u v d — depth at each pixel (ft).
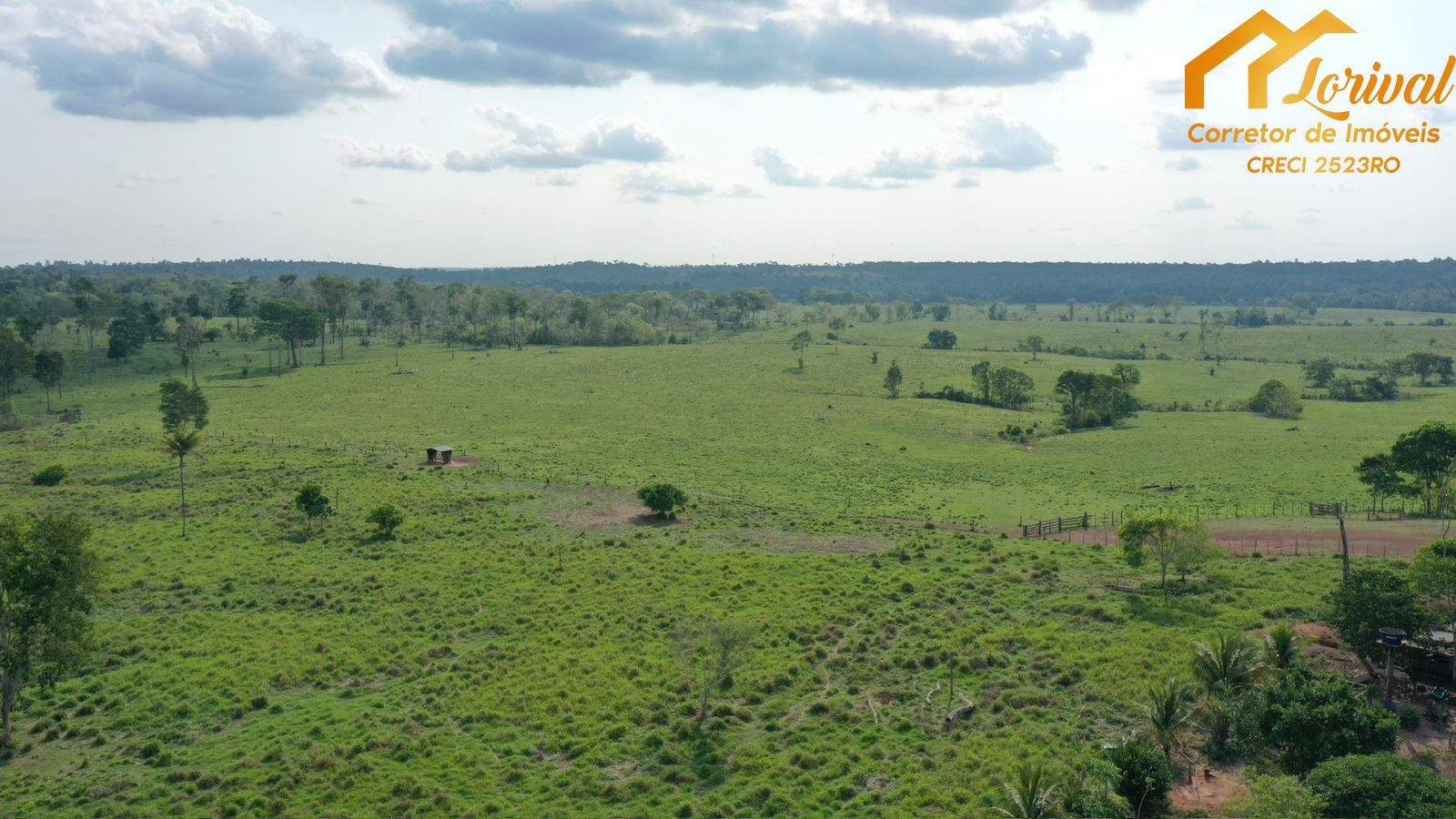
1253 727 115.14
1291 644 133.59
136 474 313.53
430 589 197.88
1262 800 95.45
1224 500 309.01
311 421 455.63
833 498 315.58
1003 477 366.63
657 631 171.83
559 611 183.83
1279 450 422.00
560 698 144.15
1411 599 134.21
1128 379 620.90
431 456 343.87
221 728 138.00
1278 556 207.41
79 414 472.03
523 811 113.39
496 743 131.34
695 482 330.95
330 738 133.18
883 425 492.54
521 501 280.51
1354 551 213.05
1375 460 285.84
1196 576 190.39
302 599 192.54
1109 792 101.04
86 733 136.98
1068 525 262.26
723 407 538.88
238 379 597.52
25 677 138.00
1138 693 132.87
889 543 234.58
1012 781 111.04
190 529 245.04
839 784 115.55
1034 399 603.67
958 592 187.52
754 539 239.71
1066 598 178.70
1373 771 94.02
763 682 146.82
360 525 249.14
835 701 139.74
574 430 450.71
